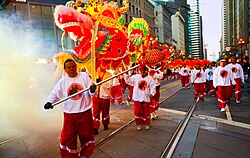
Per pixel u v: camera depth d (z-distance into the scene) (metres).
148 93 5.34
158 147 4.23
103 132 5.27
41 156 3.95
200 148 4.15
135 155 3.91
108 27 5.25
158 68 5.88
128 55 5.81
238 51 52.22
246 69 14.95
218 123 5.76
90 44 4.96
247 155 3.80
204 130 5.21
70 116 3.50
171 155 3.85
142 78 5.32
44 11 17.84
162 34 67.56
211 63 11.41
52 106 3.37
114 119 6.51
